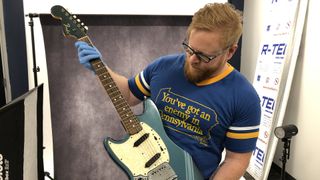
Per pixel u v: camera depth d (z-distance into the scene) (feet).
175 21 8.98
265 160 7.82
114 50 8.79
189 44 3.32
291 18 7.34
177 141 3.82
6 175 2.15
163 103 3.86
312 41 7.00
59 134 8.68
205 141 3.78
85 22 8.55
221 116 3.58
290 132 5.73
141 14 8.77
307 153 7.38
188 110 3.68
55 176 8.58
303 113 7.46
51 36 8.34
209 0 9.32
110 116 8.83
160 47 9.00
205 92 3.60
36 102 2.59
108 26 8.68
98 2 8.82
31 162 2.53
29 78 8.87
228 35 3.18
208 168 3.90
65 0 8.61
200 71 3.45
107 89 3.89
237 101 3.53
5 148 2.11
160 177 3.69
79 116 8.72
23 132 2.31
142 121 3.87
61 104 8.62
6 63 8.45
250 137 3.65
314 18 6.90
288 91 7.41
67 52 8.45
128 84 4.36
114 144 3.73
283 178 6.20
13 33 8.35
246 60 9.95
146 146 3.76
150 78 4.14
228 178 3.68
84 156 8.75
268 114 7.82
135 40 8.86
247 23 9.74
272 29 8.09
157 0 9.10
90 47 3.88
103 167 8.79
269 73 7.98
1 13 8.17
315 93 6.98
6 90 8.56
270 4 8.26
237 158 3.77
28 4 8.45
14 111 2.18
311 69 7.07
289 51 7.39
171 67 3.87
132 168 3.68
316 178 7.13
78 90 8.64
